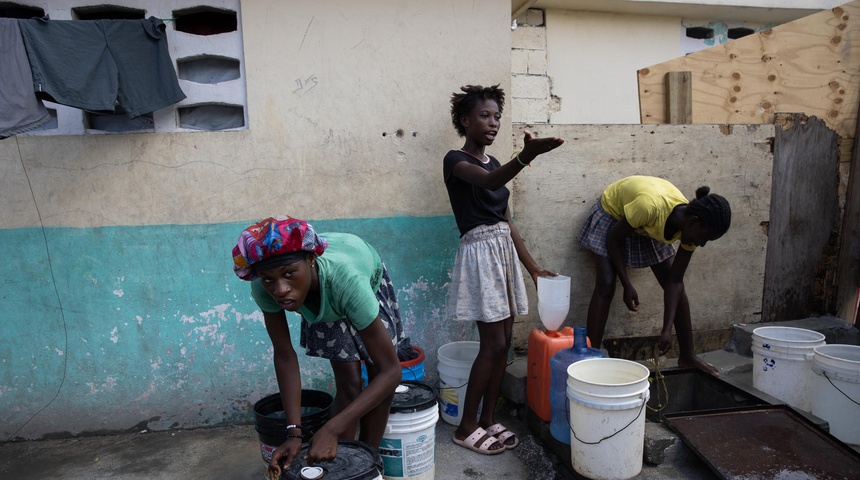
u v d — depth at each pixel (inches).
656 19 208.1
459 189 111.1
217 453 116.0
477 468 108.0
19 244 119.6
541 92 201.0
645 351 148.8
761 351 123.8
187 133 121.3
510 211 136.3
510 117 131.6
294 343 127.6
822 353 113.7
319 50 123.0
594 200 142.3
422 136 128.3
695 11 202.8
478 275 109.3
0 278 120.2
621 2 193.9
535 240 140.6
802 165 154.9
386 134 127.0
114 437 124.6
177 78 117.9
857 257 156.8
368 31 124.3
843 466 92.7
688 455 103.7
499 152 132.0
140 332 124.0
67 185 119.4
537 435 117.9
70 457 116.2
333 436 71.9
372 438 93.0
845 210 158.1
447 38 127.2
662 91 157.4
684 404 125.1
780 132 152.1
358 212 127.6
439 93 128.0
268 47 121.2
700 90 157.6
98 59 107.9
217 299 124.8
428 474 100.6
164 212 122.2
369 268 85.1
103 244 121.4
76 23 105.8
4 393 123.0
